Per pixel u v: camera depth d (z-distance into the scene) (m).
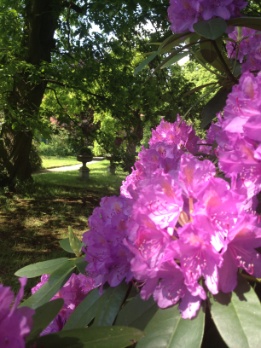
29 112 11.75
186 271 0.88
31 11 11.81
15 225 9.34
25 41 11.92
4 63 10.43
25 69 10.89
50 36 12.34
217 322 0.85
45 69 11.14
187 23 1.42
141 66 1.52
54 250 7.66
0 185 12.67
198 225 0.88
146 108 12.12
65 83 12.09
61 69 11.83
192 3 1.39
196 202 0.94
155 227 0.91
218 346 1.01
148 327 0.91
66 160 26.11
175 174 1.02
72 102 13.83
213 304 0.88
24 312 0.69
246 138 0.99
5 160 13.01
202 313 0.89
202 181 0.93
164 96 11.40
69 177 17.34
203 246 0.88
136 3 9.19
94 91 13.09
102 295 1.12
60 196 12.66
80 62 12.40
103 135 13.73
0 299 0.69
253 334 0.82
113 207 1.23
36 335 0.82
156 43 1.78
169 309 0.93
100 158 28.02
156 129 1.74
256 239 0.89
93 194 13.45
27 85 11.73
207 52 1.61
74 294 1.49
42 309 0.86
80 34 11.29
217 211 0.89
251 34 1.60
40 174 18.33
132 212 0.97
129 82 11.76
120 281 1.12
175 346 0.87
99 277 1.18
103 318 1.07
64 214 10.55
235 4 1.40
